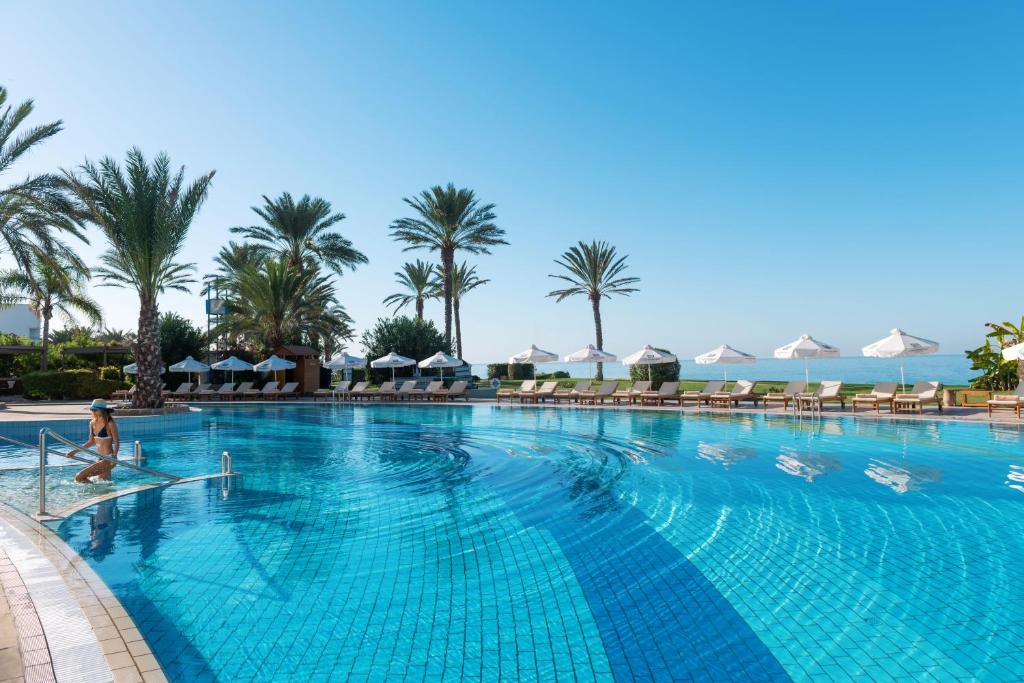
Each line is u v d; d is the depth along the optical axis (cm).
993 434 1180
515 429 1508
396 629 379
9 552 485
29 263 1566
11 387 2722
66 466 971
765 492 732
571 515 655
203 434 1471
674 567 487
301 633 372
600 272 3903
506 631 377
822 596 421
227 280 3206
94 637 326
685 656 344
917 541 534
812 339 1825
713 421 1559
